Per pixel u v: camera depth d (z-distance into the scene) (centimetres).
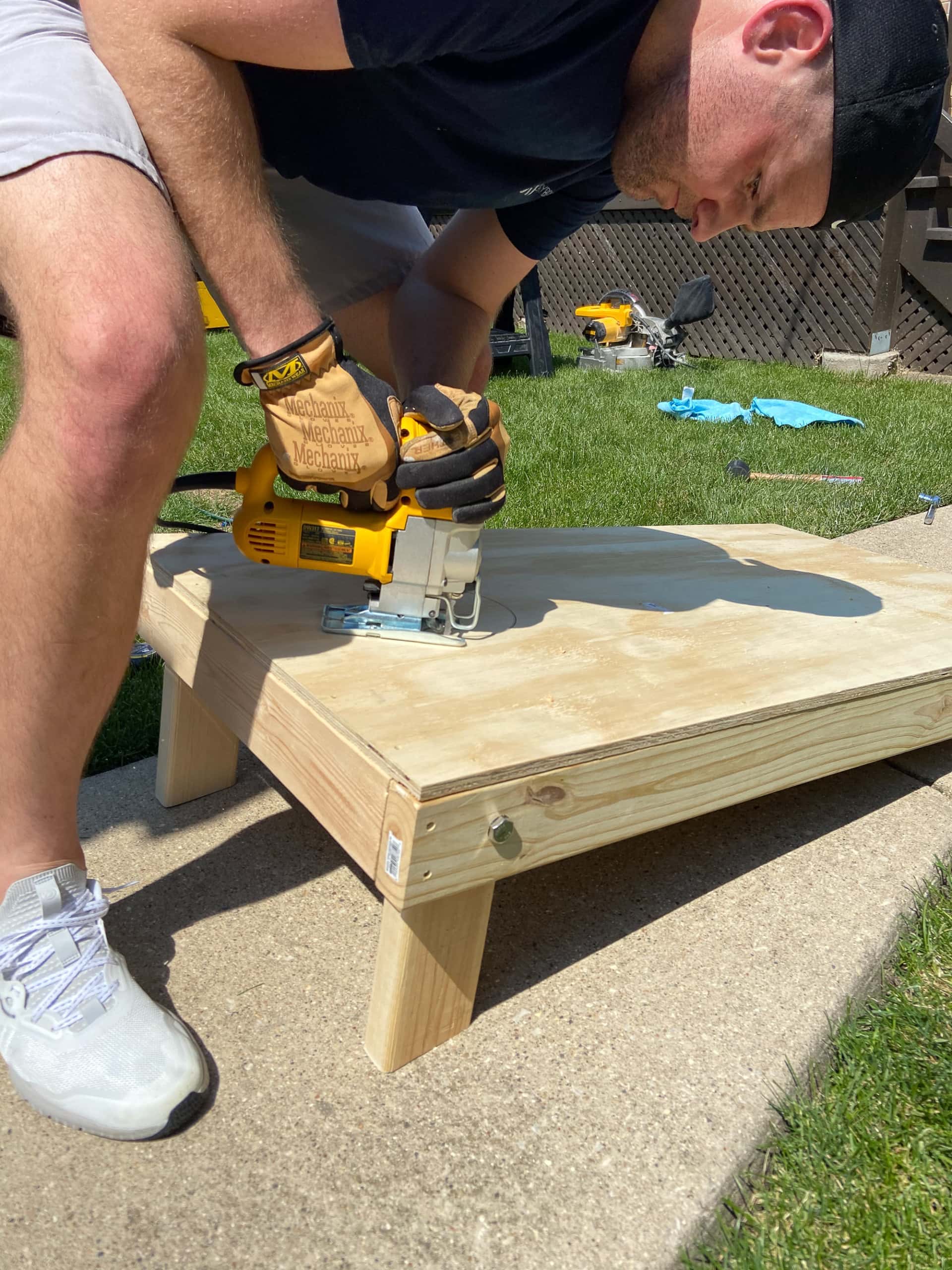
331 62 109
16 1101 115
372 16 103
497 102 124
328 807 118
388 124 133
